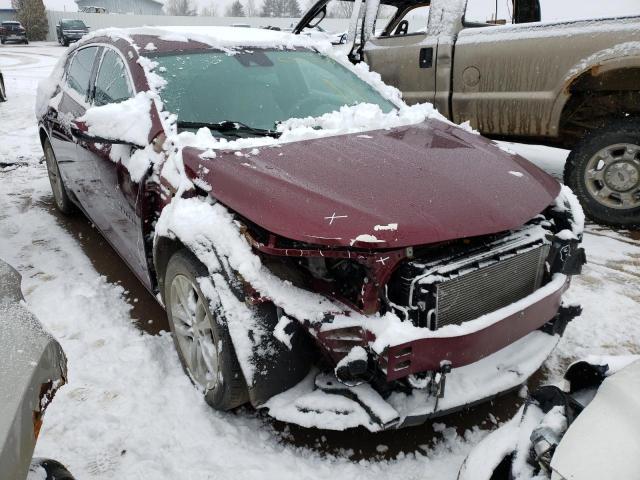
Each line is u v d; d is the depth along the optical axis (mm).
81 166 3664
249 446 2191
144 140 2662
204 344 2279
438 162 2418
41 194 5430
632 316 3156
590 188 4414
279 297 1941
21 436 1146
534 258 2227
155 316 3146
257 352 1970
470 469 1644
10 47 30906
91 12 43844
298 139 2641
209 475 2049
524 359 2205
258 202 2061
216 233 2098
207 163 2330
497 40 4582
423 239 1886
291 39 3564
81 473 2074
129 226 2951
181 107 2795
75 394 2482
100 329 2998
